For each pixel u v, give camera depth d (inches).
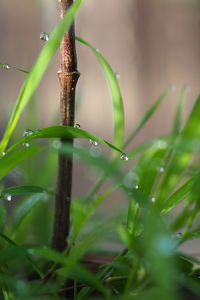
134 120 46.2
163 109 45.8
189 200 13.2
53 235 13.9
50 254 12.0
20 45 43.1
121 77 45.7
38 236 16.4
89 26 44.4
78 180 39.2
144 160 13.5
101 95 44.4
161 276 11.1
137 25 45.1
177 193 13.1
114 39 45.0
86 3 44.1
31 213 16.1
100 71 44.4
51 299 12.6
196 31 44.3
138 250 11.9
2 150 13.1
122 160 13.1
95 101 44.5
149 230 11.5
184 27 44.5
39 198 14.4
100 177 15.4
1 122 37.0
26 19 42.4
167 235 11.5
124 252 13.5
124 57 45.4
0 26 42.8
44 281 13.1
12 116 12.9
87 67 44.4
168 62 45.3
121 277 13.3
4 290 13.0
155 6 44.9
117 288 13.5
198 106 13.4
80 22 44.1
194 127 13.4
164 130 45.7
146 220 11.6
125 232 11.9
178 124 14.8
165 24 44.9
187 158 13.5
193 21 44.2
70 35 13.4
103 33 44.8
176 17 44.6
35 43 42.9
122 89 46.1
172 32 44.9
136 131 15.0
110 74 14.0
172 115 45.4
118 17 44.9
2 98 42.2
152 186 13.5
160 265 11.2
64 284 13.7
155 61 45.5
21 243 16.2
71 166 13.8
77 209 13.9
